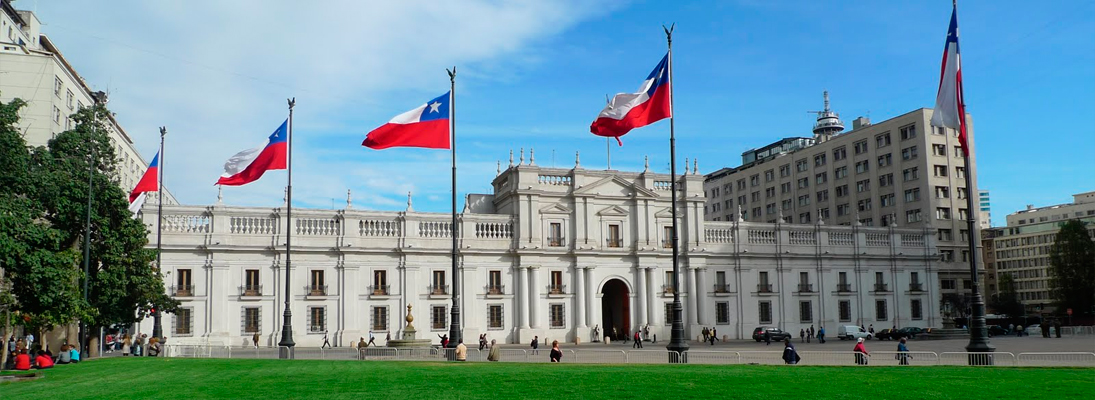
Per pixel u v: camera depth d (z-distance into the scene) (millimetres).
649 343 77250
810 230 87938
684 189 83000
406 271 73562
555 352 39250
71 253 43188
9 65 73812
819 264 87375
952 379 23141
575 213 79125
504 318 76250
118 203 50188
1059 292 102750
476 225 76500
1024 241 152250
